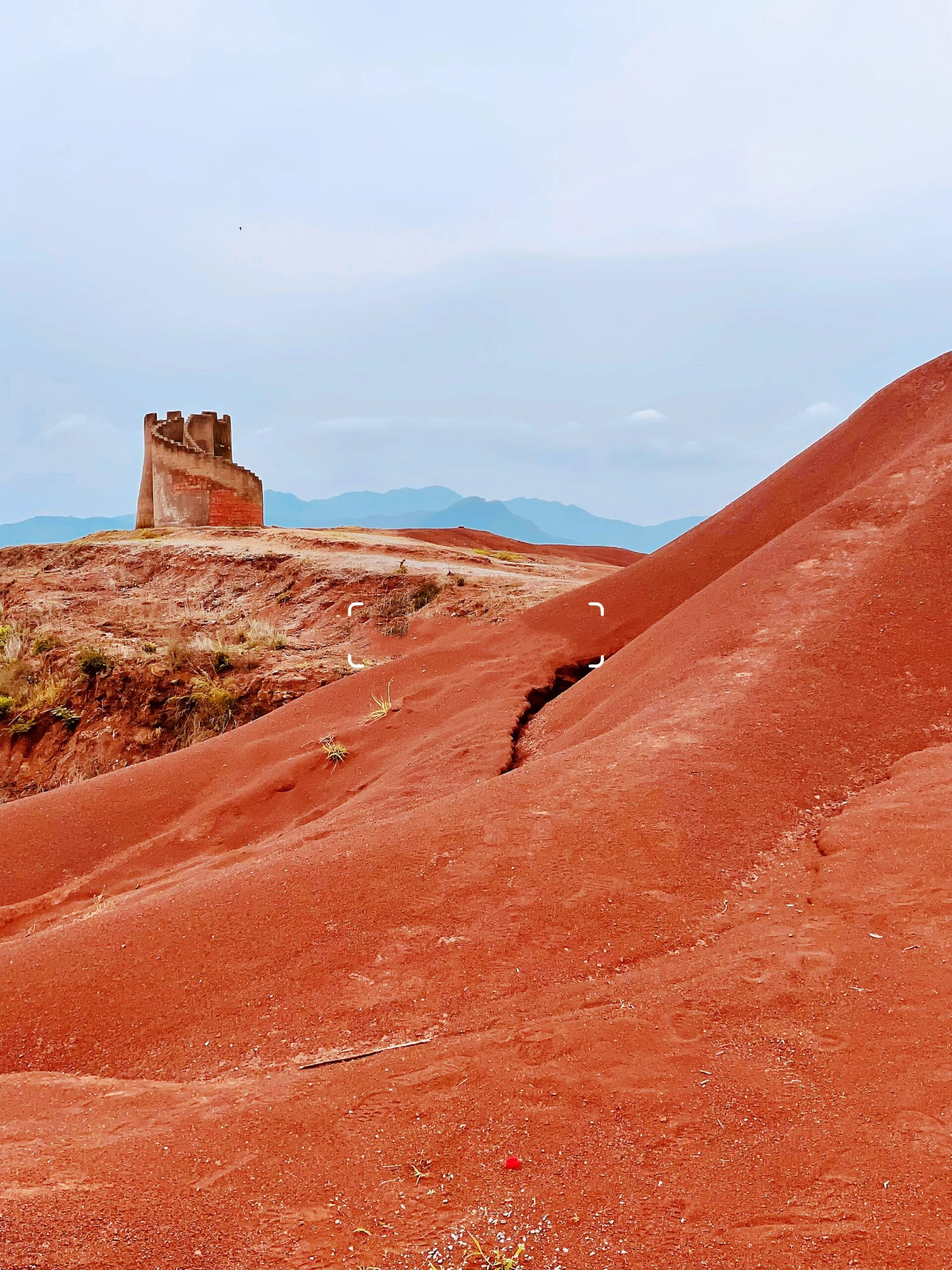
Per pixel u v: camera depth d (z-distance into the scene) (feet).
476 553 116.37
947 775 19.89
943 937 14.26
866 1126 10.66
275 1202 10.45
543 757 29.63
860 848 17.54
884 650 26.27
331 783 35.53
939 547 30.32
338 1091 12.67
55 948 18.79
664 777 20.58
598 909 16.76
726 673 26.61
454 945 16.42
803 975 13.92
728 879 17.66
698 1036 12.88
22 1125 13.20
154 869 31.71
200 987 16.81
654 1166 10.49
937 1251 8.82
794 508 46.21
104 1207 10.26
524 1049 13.10
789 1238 9.23
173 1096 13.76
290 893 18.74
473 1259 9.41
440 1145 11.25
